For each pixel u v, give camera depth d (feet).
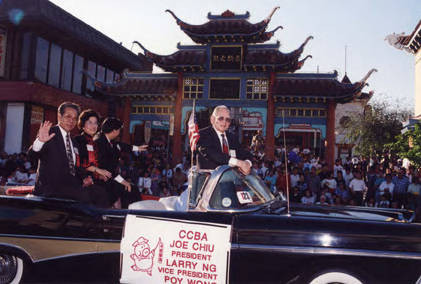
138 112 60.29
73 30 65.67
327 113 53.62
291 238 9.70
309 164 46.14
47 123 11.62
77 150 12.78
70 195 11.81
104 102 78.48
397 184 35.22
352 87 51.44
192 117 11.62
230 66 56.03
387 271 9.34
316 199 37.47
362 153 71.36
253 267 9.72
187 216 10.34
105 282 10.44
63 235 10.55
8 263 10.85
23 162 48.62
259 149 46.55
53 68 66.80
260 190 11.42
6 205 10.89
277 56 53.47
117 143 15.29
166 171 45.34
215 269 9.81
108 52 77.05
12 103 60.59
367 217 10.80
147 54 56.80
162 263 10.13
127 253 10.32
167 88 57.06
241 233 9.88
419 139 40.14
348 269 9.46
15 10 58.75
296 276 9.61
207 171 11.32
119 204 14.66
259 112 54.80
